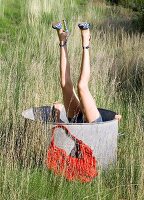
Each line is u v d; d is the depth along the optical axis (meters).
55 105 5.98
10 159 5.42
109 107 7.77
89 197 5.06
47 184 5.23
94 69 9.30
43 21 15.87
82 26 5.64
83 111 5.70
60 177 5.31
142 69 10.14
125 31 15.23
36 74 8.70
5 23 15.26
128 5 23.25
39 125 5.54
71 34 12.99
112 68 10.16
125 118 7.41
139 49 11.99
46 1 17.28
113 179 5.50
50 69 9.42
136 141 6.12
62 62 5.86
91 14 19.11
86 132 5.46
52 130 5.48
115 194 5.13
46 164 5.45
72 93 5.87
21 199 4.88
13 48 11.54
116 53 11.78
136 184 5.20
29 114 6.04
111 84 8.59
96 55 10.79
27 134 5.59
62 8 17.89
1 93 7.65
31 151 5.55
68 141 5.45
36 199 5.00
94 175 5.43
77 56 10.78
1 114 6.78
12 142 5.61
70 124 5.42
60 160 5.42
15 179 5.09
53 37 12.49
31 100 7.18
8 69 9.23
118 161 5.71
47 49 11.37
